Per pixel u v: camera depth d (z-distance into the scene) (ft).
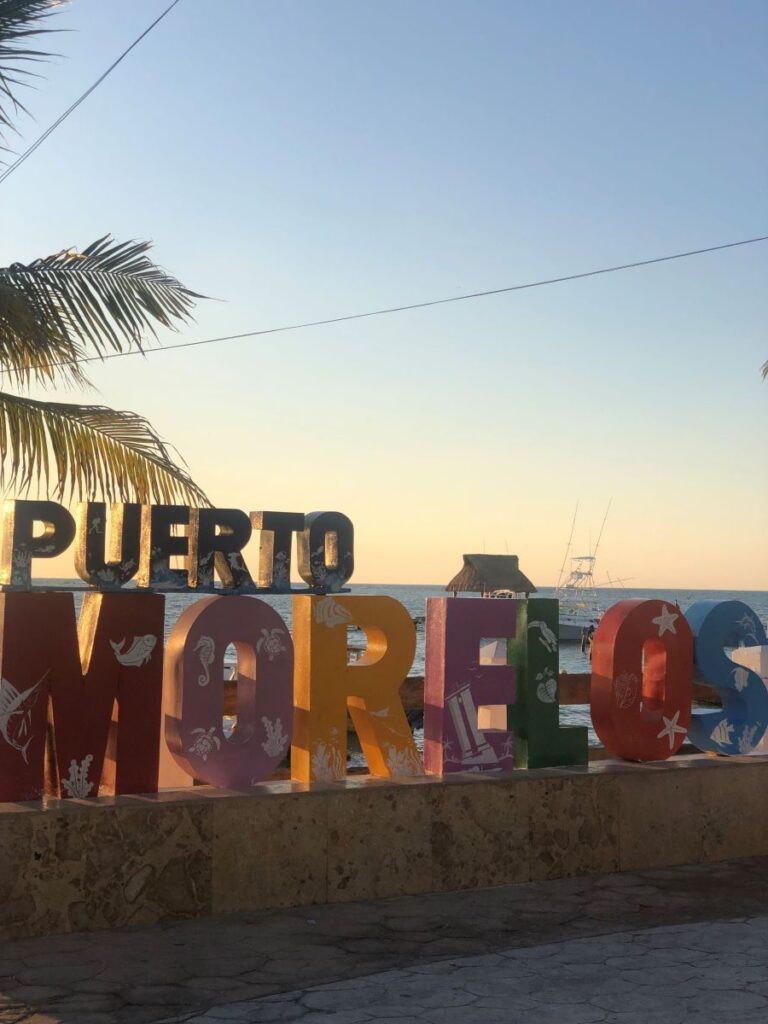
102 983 17.60
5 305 27.99
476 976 18.10
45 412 29.55
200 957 18.95
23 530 21.33
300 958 19.01
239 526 23.03
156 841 21.03
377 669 24.32
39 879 20.02
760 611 401.08
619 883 24.57
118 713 21.85
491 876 24.23
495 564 95.14
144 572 22.39
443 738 24.81
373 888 23.03
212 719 22.39
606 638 26.91
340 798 22.81
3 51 29.27
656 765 26.96
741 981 17.92
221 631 22.54
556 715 26.27
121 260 30.12
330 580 24.02
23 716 20.85
